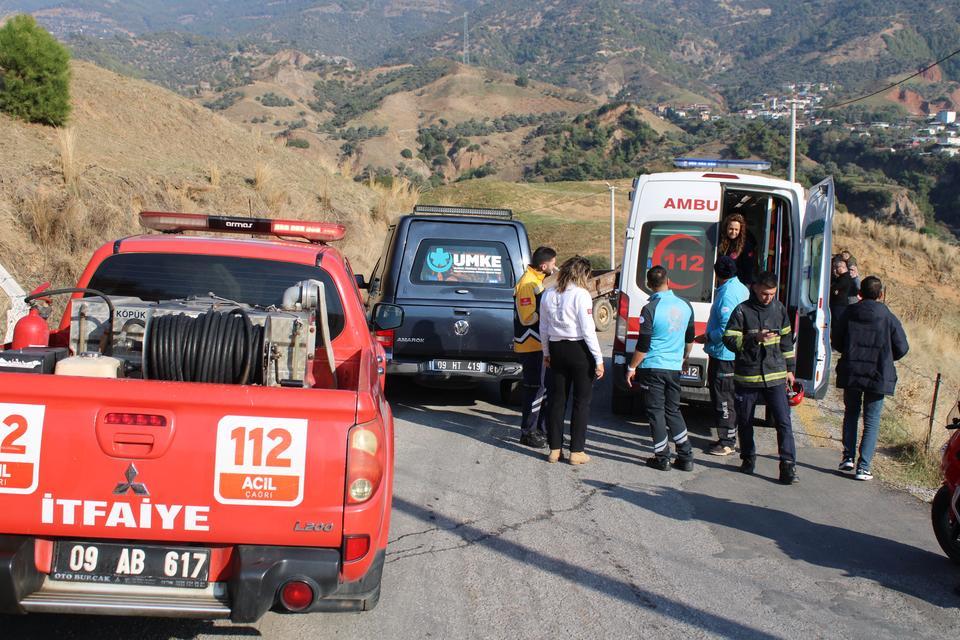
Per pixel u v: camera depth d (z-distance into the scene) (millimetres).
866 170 132750
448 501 6449
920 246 38125
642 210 8969
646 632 4535
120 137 17688
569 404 10242
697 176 8875
